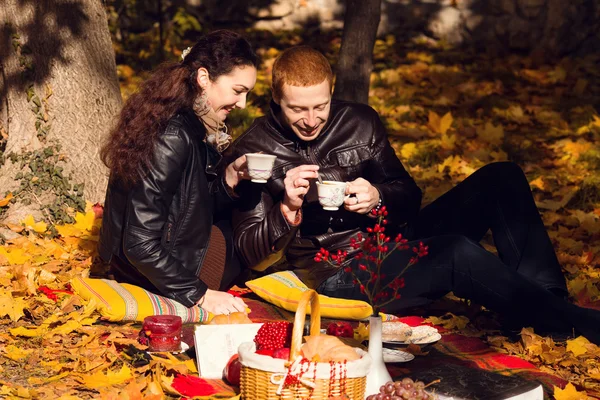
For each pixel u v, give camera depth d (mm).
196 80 4180
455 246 4164
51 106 5816
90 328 3975
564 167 7785
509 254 4430
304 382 2977
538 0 11031
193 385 3441
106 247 4320
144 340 3832
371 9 7359
